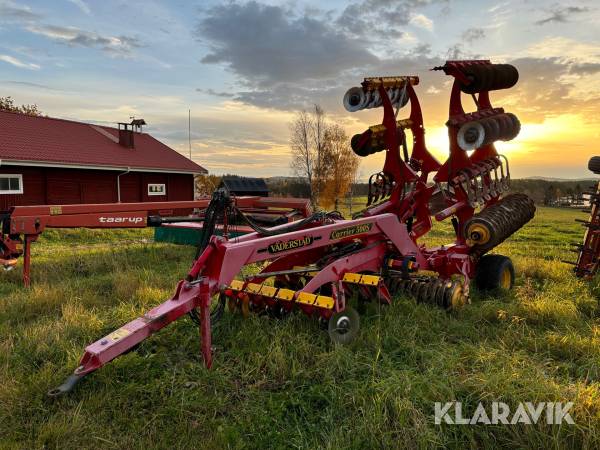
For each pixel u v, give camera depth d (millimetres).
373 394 3338
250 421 3129
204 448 2832
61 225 7004
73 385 3234
